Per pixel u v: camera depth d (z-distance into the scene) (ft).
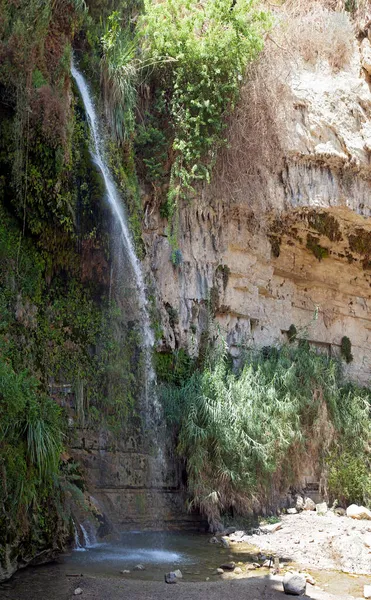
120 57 37.52
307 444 41.83
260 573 23.80
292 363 43.93
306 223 48.70
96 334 32.42
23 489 21.25
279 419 38.73
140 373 35.37
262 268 48.62
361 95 47.01
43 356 28.76
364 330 56.24
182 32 40.32
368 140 46.52
